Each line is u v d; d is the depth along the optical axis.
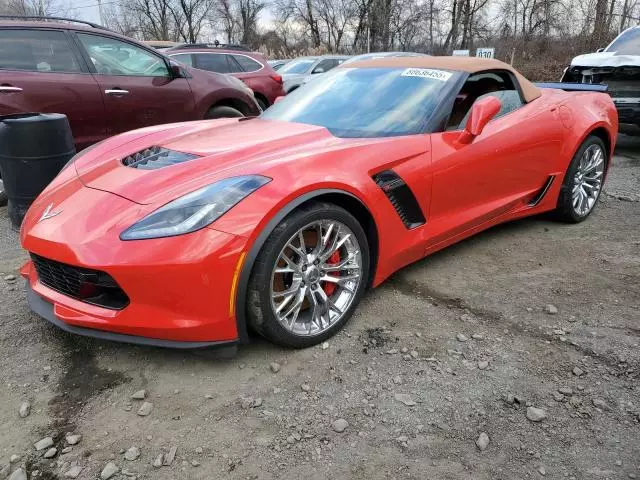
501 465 1.83
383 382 2.27
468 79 3.29
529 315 2.80
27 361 2.45
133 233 2.13
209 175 2.39
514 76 3.67
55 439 1.97
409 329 2.68
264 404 2.15
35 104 4.82
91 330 2.27
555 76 19.64
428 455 1.88
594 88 4.60
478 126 3.01
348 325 2.71
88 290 2.23
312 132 2.99
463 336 2.60
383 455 1.88
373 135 2.97
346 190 2.50
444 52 32.16
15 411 2.12
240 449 1.92
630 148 7.66
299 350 2.50
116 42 5.47
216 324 2.20
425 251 3.08
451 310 2.86
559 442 1.93
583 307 2.88
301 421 2.05
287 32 42.19
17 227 4.07
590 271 3.34
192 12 44.47
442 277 3.27
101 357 2.47
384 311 2.85
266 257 2.22
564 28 24.58
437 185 2.98
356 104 3.29
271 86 9.45
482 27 31.34
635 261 3.47
